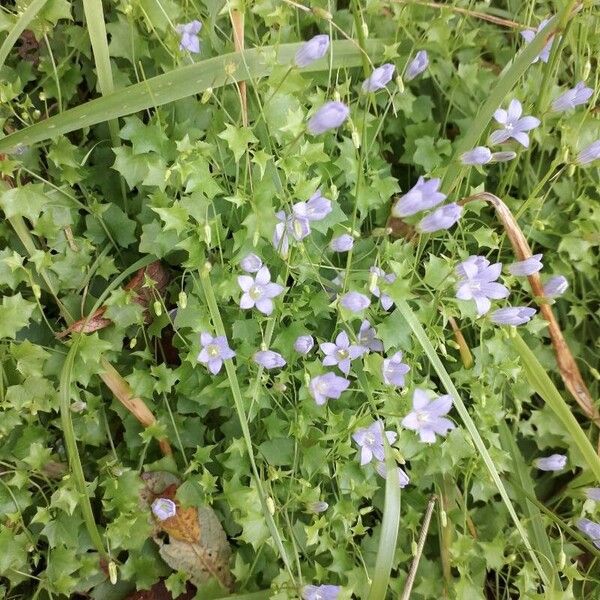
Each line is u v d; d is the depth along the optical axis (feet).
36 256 0.39
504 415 0.47
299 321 0.43
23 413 0.41
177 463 0.44
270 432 0.43
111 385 0.41
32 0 0.37
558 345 0.47
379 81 0.40
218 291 0.41
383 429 0.40
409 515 0.44
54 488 0.41
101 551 0.39
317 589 0.38
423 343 0.40
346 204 0.46
